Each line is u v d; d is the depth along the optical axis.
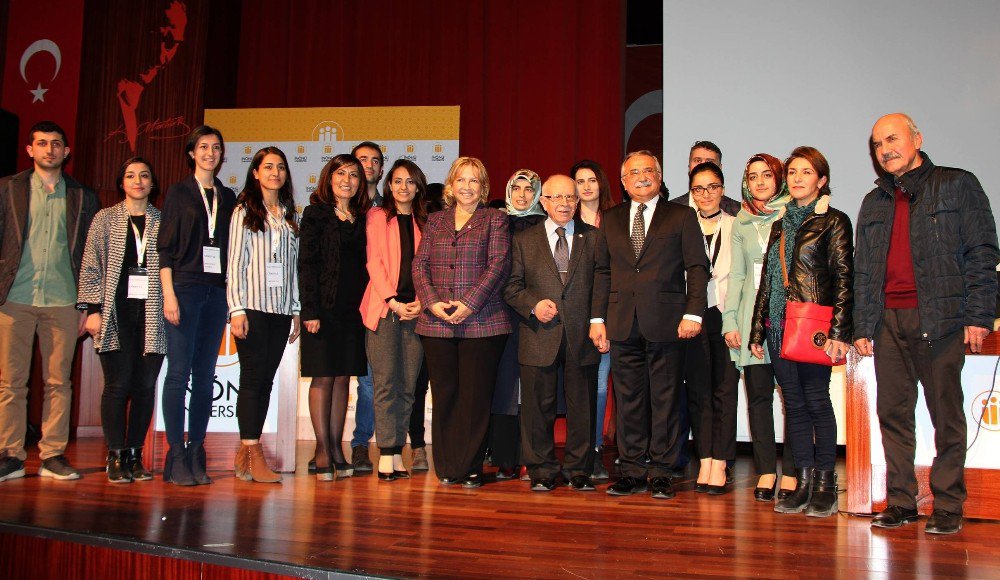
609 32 6.00
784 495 3.15
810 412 2.96
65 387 3.59
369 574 1.96
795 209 3.03
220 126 6.06
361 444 4.00
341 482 3.46
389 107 5.91
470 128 6.18
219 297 3.51
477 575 1.96
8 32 6.10
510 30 6.18
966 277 2.64
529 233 3.45
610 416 5.27
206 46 6.23
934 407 2.69
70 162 5.97
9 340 3.50
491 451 3.68
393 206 3.71
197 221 3.46
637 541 2.36
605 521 2.66
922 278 2.67
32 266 3.55
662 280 3.22
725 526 2.61
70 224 3.65
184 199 3.46
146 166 3.67
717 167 3.54
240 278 3.38
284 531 2.43
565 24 6.07
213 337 3.51
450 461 3.39
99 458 4.28
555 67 6.07
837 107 5.23
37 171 3.64
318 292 3.46
